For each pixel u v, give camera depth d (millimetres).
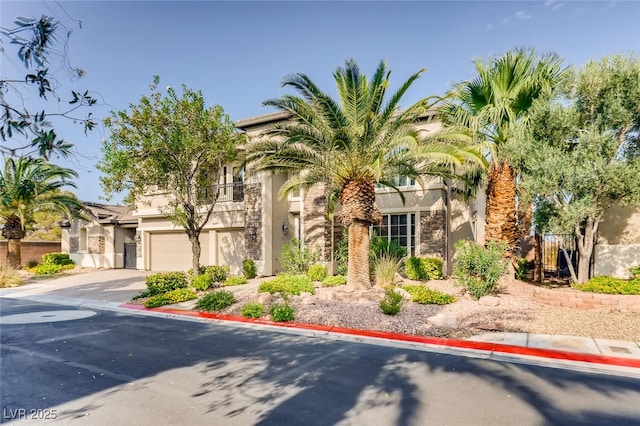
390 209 18359
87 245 28000
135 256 27016
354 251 13250
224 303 12602
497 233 13617
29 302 15945
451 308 11211
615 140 10758
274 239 19375
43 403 5629
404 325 9828
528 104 13359
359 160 12766
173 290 15352
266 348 8438
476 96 14180
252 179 19547
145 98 15164
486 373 6676
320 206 17828
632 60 10891
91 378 6656
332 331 9828
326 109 11836
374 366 7113
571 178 10523
